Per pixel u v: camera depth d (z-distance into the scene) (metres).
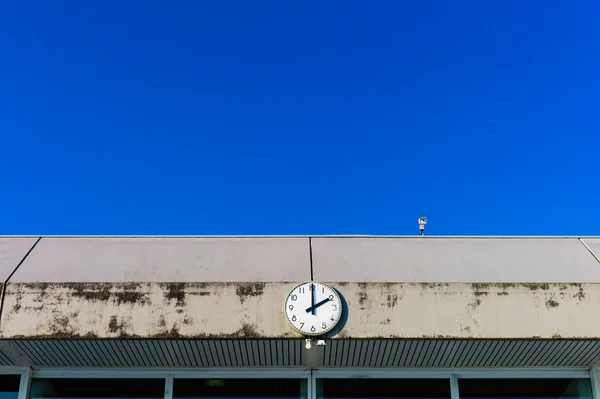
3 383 9.73
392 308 8.45
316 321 8.30
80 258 9.39
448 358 9.57
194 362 9.67
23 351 9.10
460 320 8.41
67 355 9.32
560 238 10.45
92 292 8.36
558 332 8.41
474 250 9.91
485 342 8.93
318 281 8.60
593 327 8.44
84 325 8.23
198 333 8.25
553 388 9.95
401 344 9.00
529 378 9.99
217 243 10.03
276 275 8.95
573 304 8.52
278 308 8.41
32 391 9.73
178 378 9.87
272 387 9.83
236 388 9.81
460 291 8.52
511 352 9.34
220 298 8.41
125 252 9.65
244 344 8.90
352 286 8.53
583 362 9.78
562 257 9.71
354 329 8.35
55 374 9.84
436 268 9.25
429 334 8.35
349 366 9.86
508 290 8.55
